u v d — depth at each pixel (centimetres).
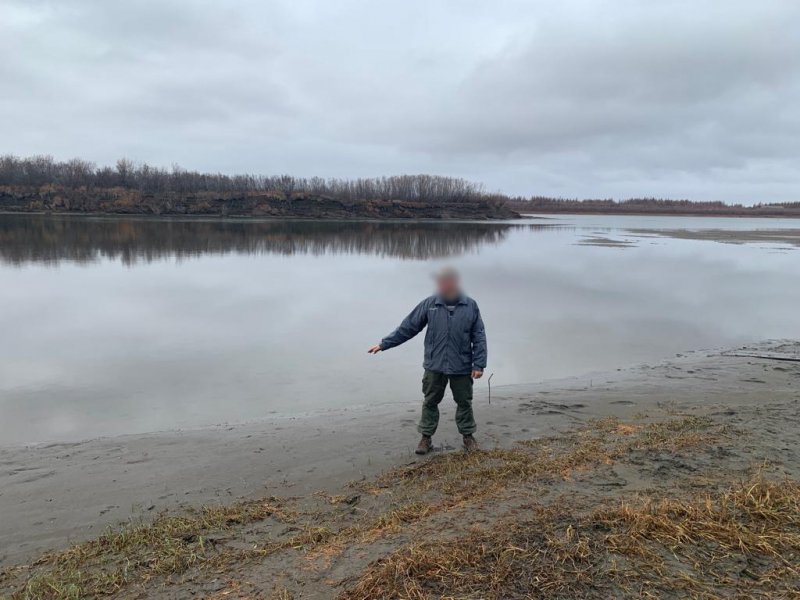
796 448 517
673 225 7812
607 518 372
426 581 311
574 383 840
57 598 325
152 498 477
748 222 9756
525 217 10625
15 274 2025
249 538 393
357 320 1324
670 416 664
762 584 303
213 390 818
